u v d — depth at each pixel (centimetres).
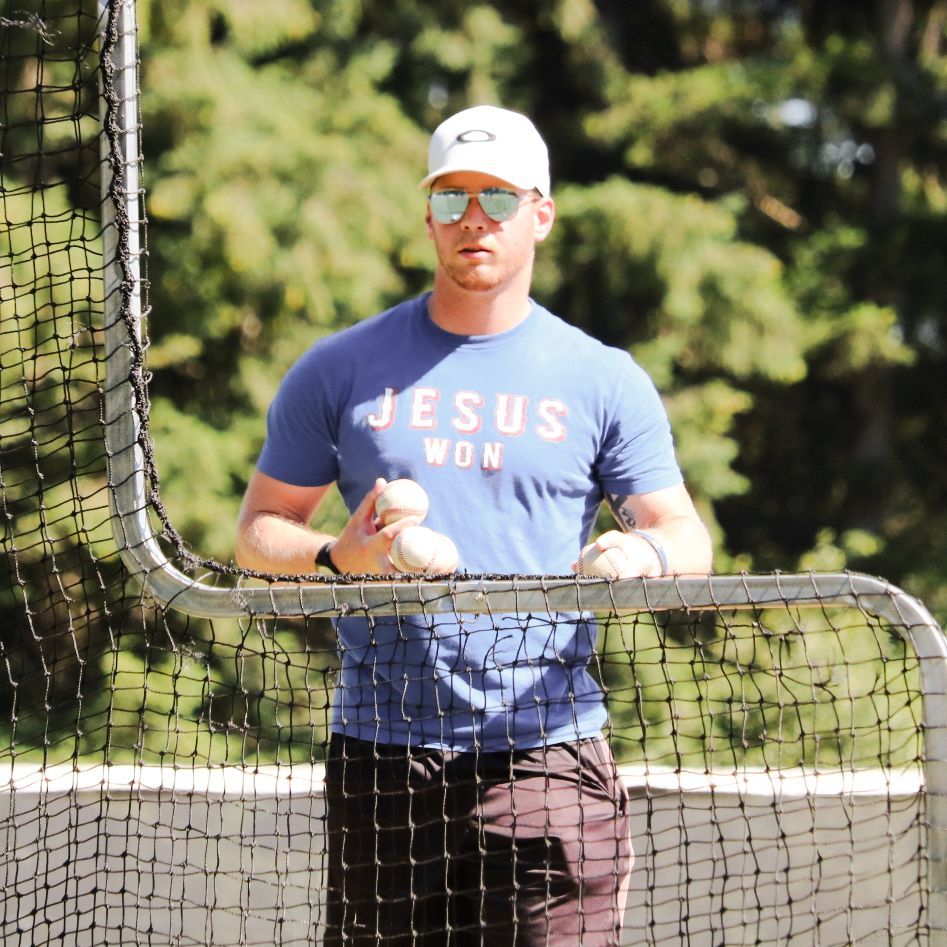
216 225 3331
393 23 4181
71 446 834
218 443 3416
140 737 814
